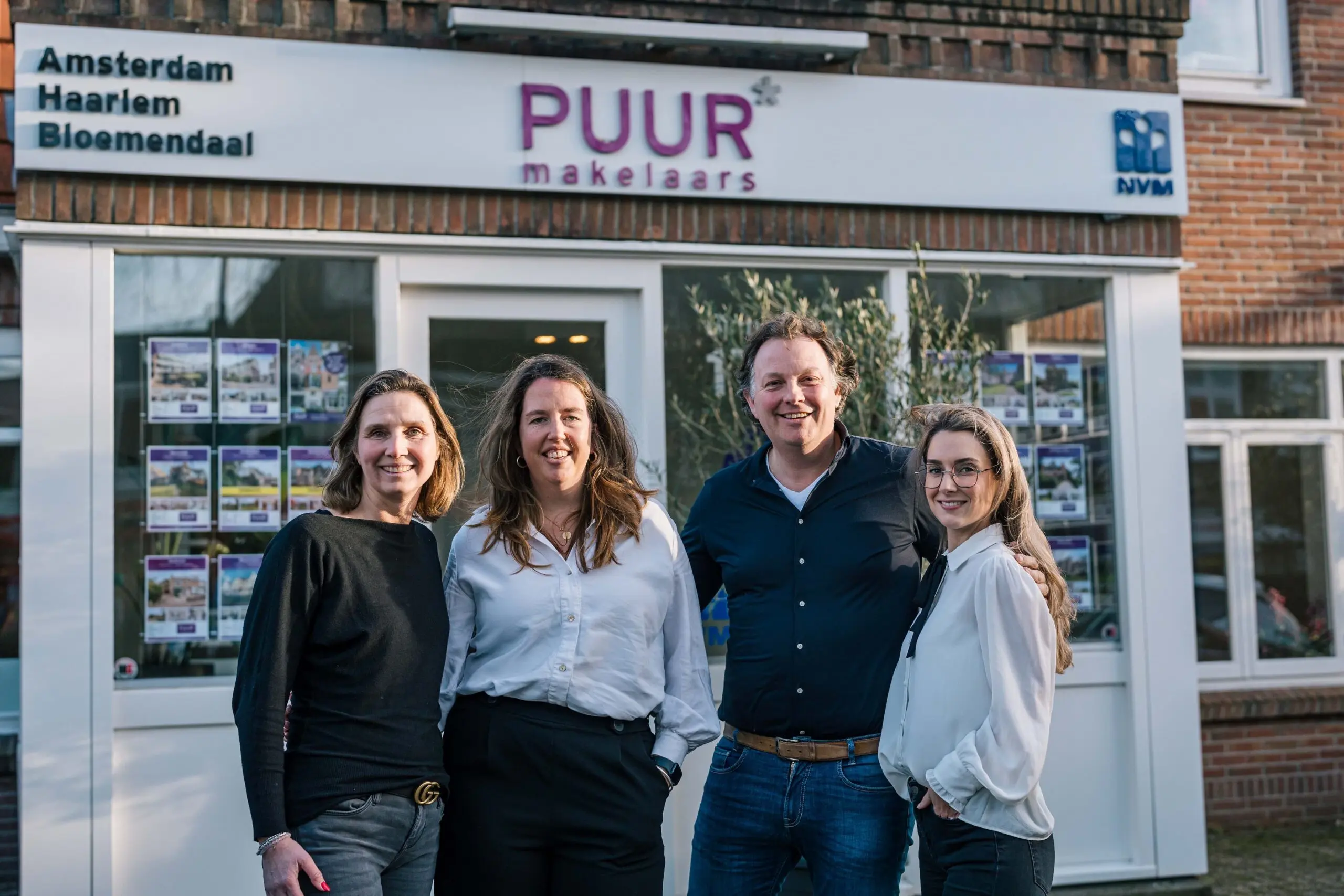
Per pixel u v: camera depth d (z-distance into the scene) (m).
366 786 2.83
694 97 5.42
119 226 4.86
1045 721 3.00
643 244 5.40
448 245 5.21
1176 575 5.94
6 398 5.62
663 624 3.30
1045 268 5.89
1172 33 5.98
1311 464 7.13
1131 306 6.00
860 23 5.64
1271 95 7.15
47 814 4.73
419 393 3.10
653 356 5.45
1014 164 5.79
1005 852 3.00
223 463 5.04
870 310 5.25
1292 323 7.02
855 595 3.42
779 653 3.43
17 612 5.58
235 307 5.08
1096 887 5.73
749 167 5.48
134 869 4.80
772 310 5.36
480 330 5.37
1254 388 7.11
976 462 3.13
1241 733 6.79
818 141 5.56
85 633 4.80
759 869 3.52
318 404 5.14
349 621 2.89
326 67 5.04
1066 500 5.93
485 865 3.01
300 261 5.15
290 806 2.82
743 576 3.52
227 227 4.96
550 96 5.26
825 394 3.45
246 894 4.89
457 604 3.21
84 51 4.79
